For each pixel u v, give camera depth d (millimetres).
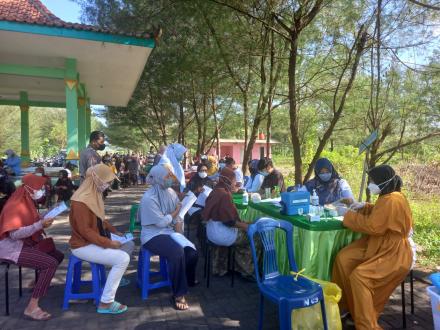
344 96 6531
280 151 34906
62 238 7012
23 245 3732
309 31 7262
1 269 5242
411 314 3787
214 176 8297
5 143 35969
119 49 8836
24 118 15109
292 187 5898
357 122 8000
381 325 3561
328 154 15016
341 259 3584
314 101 8672
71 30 7996
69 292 3934
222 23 7562
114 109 22438
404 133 6871
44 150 49375
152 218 4066
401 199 3418
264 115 9258
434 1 5512
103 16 9547
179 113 20062
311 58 7930
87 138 16109
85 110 13594
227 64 8281
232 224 4371
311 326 3051
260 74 8969
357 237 3902
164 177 4141
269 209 4527
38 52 9125
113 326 3562
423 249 6055
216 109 15266
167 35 9570
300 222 3736
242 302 4109
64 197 9609
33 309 3680
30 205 3779
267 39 8156
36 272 4371
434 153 8336
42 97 16250
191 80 11164
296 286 3172
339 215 4078
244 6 6820
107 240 3795
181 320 3686
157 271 5023
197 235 6469
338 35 7012
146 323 3625
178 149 6773
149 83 16734
